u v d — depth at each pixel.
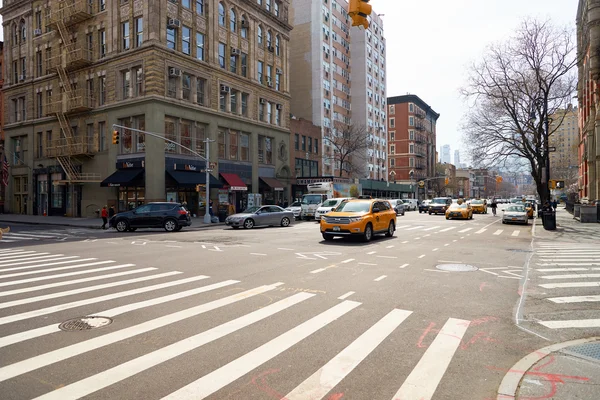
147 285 8.16
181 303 6.77
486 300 7.04
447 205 42.25
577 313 6.27
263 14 42.00
